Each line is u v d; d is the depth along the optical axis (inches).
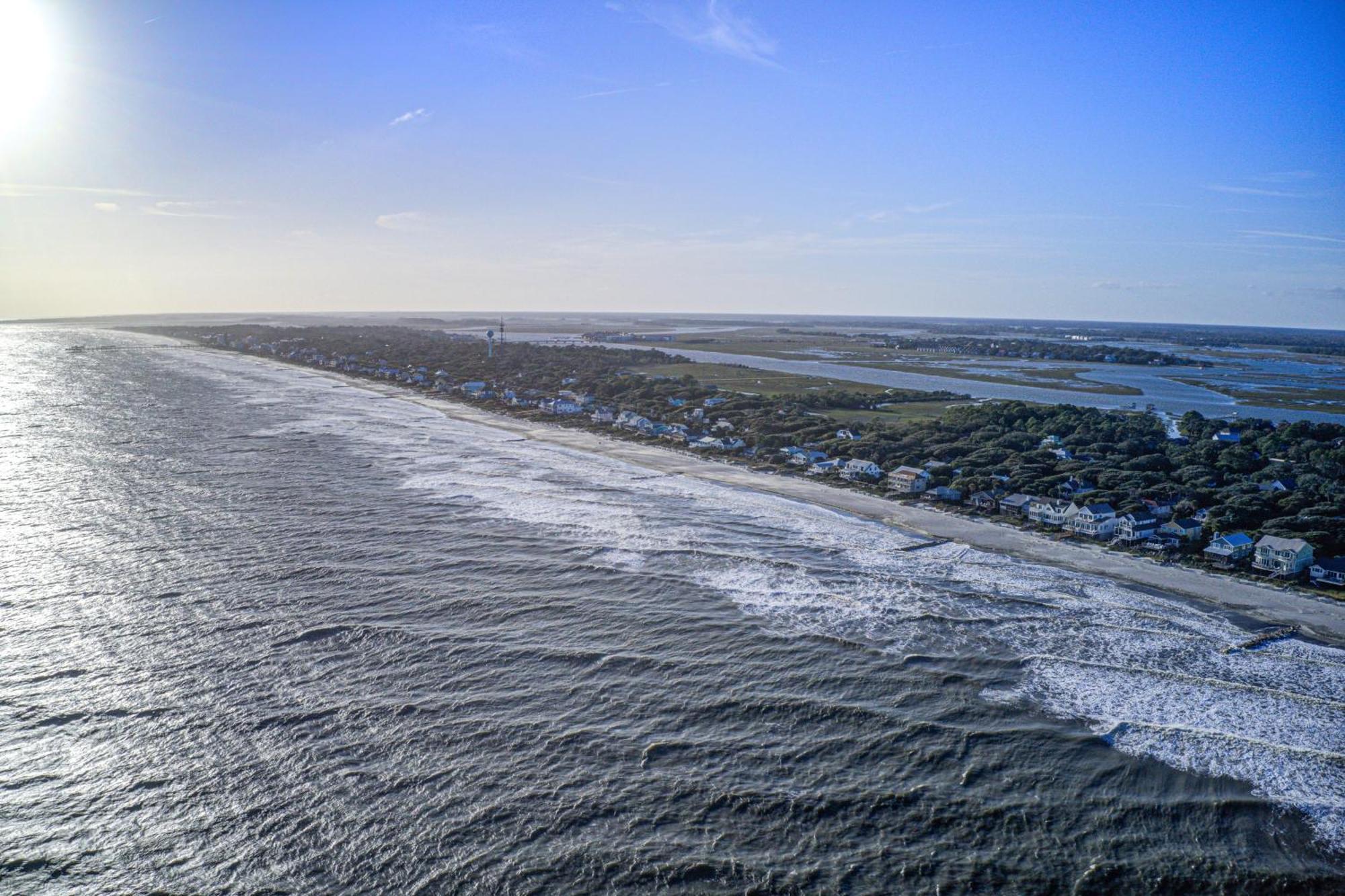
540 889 1108.5
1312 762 1505.9
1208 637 2058.3
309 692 1577.3
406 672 1670.8
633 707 1578.5
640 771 1375.5
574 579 2241.6
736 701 1621.6
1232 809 1359.5
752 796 1326.3
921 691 1704.0
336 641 1796.3
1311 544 2679.6
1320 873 1226.0
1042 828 1289.4
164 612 1920.5
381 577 2191.2
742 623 2003.0
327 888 1096.2
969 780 1401.3
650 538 2669.8
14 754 1349.7
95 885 1083.9
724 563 2450.8
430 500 3016.7
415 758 1381.6
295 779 1314.0
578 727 1499.8
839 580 2354.8
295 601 2007.9
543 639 1851.6
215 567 2223.2
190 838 1178.0
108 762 1338.6
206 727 1448.1
